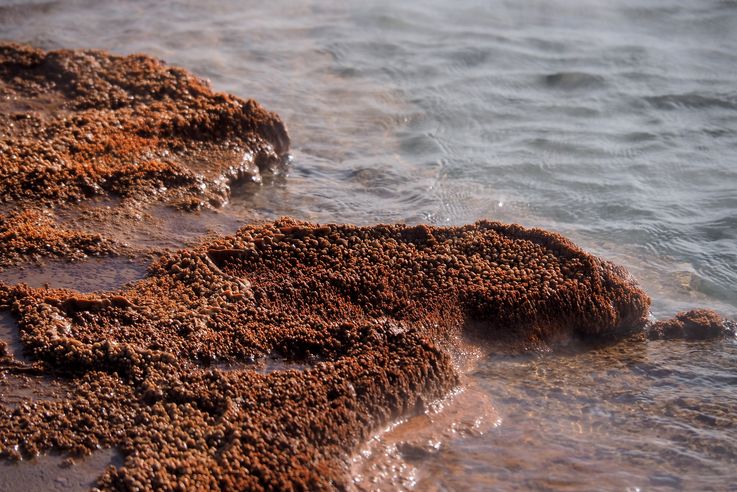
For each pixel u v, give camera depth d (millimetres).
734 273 2219
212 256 2109
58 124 2434
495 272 2088
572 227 2332
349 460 1833
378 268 2082
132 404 1854
